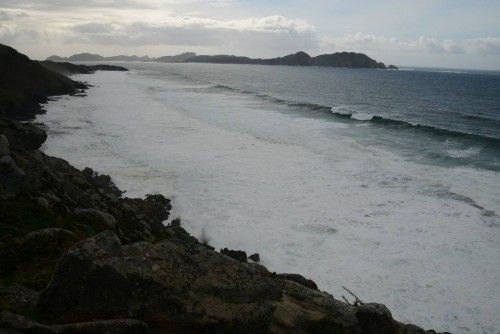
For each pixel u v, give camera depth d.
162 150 35.94
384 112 71.44
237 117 54.31
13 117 48.41
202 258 8.43
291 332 8.43
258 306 8.10
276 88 120.06
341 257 19.36
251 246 20.14
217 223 22.39
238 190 27.02
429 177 29.97
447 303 16.41
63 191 19.80
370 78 197.75
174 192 26.47
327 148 37.75
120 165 31.33
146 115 53.66
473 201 25.59
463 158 35.56
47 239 12.24
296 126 48.75
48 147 35.41
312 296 10.27
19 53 73.12
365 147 38.88
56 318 7.46
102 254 7.81
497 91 130.50
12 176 16.25
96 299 7.58
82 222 16.53
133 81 118.25
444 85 154.38
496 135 51.31
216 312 7.72
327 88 126.25
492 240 20.94
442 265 18.86
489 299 16.64
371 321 9.80
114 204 21.66
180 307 7.60
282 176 29.91
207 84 117.25
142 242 8.37
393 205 25.06
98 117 51.19
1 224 13.06
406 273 18.25
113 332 6.77
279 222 22.62
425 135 45.22
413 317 15.62
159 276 7.74
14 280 9.78
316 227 22.16
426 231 21.86
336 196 26.34
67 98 69.94
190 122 49.34
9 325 6.39
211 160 33.34
